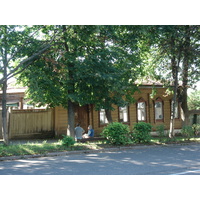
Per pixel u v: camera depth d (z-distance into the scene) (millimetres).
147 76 20156
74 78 13977
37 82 13680
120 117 23734
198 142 17359
